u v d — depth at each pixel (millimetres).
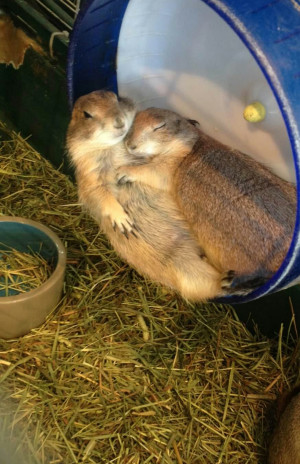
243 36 507
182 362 866
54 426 770
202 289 726
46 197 1088
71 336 871
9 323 831
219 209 704
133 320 907
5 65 1143
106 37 680
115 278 958
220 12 516
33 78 1102
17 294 889
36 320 857
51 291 837
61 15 1053
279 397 824
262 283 660
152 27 691
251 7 516
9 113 1192
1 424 466
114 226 745
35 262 922
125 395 816
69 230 1033
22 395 793
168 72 724
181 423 799
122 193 766
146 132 713
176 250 744
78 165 760
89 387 819
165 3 663
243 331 927
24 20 1079
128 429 779
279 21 519
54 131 1108
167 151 736
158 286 952
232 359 883
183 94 734
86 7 613
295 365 874
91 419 786
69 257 984
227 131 723
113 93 708
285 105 505
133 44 706
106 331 885
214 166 715
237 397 841
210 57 683
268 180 692
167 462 756
